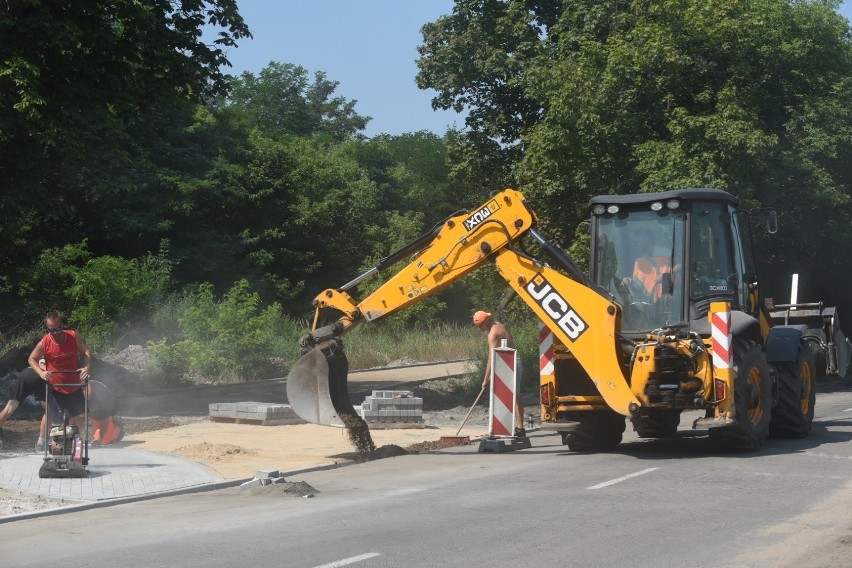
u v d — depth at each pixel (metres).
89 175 19.89
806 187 26.84
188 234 43.56
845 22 29.02
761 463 11.52
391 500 9.42
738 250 13.59
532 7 32.62
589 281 12.78
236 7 21.30
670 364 12.23
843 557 6.85
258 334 25.39
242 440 14.27
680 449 13.20
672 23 26.08
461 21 33.00
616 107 25.92
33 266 30.84
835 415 18.09
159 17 20.23
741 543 7.32
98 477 10.80
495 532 7.84
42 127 17.73
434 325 45.03
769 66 27.61
